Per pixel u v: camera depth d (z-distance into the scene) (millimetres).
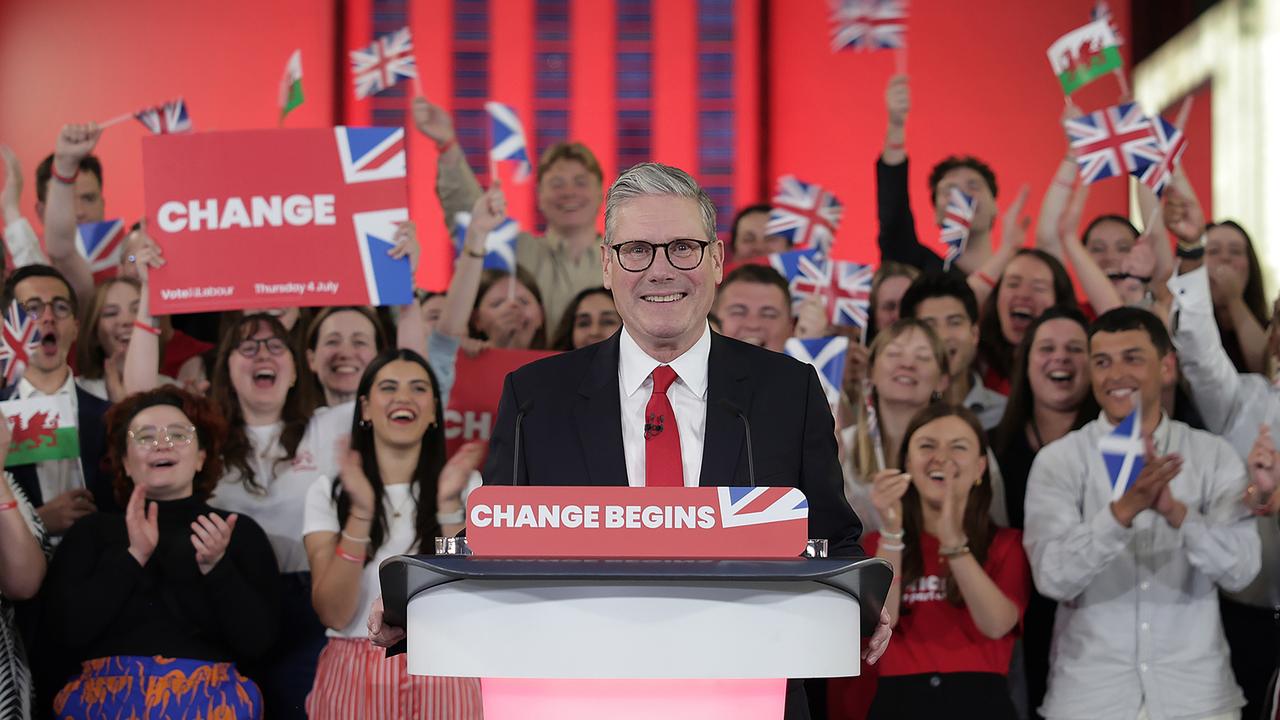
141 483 7223
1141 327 7625
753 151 12297
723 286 8453
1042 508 7551
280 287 7395
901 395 8023
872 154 12250
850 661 2939
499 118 8672
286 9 12234
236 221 7414
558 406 4191
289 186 7422
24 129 11867
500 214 8656
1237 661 7844
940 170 9656
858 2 9148
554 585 2846
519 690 2986
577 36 12422
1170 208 8453
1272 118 10688
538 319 9102
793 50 12352
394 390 7441
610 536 3053
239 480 7867
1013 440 8211
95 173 9117
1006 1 12195
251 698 6969
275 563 7320
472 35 12383
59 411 7613
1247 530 7359
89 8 12000
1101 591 7387
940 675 7324
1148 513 7414
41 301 7832
